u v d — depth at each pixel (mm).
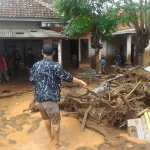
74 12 10383
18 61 13094
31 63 10414
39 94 3736
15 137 4547
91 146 4055
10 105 7016
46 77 3691
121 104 4965
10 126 5160
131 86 6129
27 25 12344
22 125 5191
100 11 10492
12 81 11242
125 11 9977
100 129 4676
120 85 6453
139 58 11945
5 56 11992
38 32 11125
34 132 4762
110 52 19547
